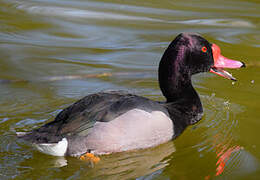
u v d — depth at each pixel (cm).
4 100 1018
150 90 1120
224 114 980
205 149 823
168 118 830
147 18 1716
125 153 784
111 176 718
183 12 1795
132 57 1353
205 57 936
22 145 807
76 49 1408
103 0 1952
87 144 758
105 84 1152
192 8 1848
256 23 1655
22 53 1355
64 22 1648
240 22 1666
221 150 820
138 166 755
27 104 1002
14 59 1302
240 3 1919
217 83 1173
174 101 918
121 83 1162
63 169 733
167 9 1839
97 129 757
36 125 891
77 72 1227
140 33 1560
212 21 1680
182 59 907
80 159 759
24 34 1520
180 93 919
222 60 960
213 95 1091
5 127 877
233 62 962
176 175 726
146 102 818
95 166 745
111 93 834
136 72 1240
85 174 722
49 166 741
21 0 1903
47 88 1107
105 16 1728
